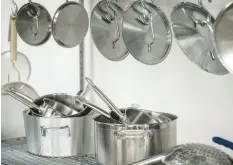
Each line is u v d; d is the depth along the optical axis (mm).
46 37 1475
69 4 1419
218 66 1096
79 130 1294
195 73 1276
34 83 1699
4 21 1649
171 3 1314
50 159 1269
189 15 1137
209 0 1168
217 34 949
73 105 1423
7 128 1579
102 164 1145
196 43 1138
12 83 1558
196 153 958
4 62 1614
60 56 1690
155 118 1236
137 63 1461
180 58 1317
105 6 1388
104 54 1397
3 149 1392
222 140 1040
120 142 1105
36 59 1690
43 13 1447
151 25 1222
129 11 1238
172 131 1153
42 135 1274
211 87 1234
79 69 1644
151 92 1418
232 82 1177
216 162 933
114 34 1394
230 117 1189
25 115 1312
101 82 1599
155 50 1234
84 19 1479
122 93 1523
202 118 1267
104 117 1233
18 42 1682
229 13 946
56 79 1692
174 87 1344
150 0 1341
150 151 1106
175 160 954
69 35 1451
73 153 1292
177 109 1339
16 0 1641
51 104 1382
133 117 1250
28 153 1336
